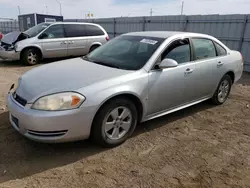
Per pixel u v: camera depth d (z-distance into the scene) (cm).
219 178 269
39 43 936
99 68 339
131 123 331
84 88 280
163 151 318
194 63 404
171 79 364
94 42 1077
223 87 499
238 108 497
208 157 309
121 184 251
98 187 245
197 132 379
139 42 391
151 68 341
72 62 386
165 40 373
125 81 310
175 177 267
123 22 1407
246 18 898
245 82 761
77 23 1040
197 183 259
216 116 448
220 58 464
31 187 240
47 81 300
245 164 298
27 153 297
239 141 356
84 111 275
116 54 384
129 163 288
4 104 457
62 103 267
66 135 274
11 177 253
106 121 301
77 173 265
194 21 1065
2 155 290
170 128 388
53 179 254
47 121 262
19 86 317
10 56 907
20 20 2219
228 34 966
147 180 259
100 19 1562
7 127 359
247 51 923
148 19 1255
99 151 309
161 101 362
